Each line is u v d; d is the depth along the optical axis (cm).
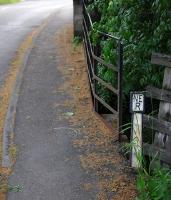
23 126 655
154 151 486
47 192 472
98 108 696
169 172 428
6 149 579
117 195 460
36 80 884
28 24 1697
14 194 470
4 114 709
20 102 758
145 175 462
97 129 627
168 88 459
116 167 518
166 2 470
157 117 493
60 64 999
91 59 743
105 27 687
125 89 591
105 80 646
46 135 619
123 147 546
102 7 741
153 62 464
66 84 848
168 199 400
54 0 3491
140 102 488
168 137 469
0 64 1042
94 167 521
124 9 583
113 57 606
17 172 517
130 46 557
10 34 1459
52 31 1469
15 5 2888
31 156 557
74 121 662
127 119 636
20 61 1057
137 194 457
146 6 542
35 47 1203
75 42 1200
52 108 722
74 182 489
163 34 497
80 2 1198
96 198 457
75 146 579
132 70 569
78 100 754
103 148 568
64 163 534
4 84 880
